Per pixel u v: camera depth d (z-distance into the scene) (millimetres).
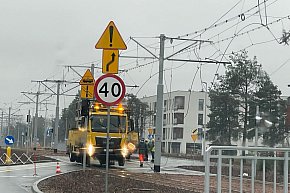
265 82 58125
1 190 19469
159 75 30688
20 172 28969
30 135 96500
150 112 90375
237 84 57625
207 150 11062
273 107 58125
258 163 17094
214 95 60656
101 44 14625
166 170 34969
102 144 33531
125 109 34719
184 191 18906
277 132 58875
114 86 14203
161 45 30812
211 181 23984
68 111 89688
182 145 105562
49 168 32562
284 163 11656
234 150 11594
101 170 30922
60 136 117062
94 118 33656
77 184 20422
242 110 66375
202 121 106000
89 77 25594
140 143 38875
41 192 17812
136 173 29562
